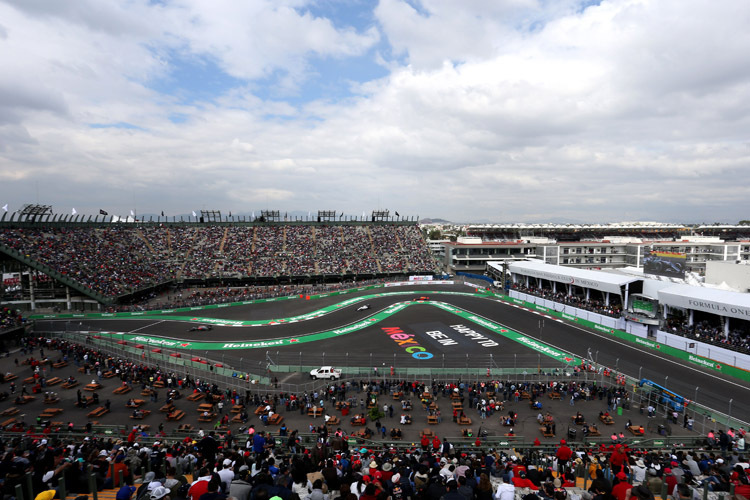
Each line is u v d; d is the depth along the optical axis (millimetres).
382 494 10023
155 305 70750
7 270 69438
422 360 45562
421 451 21375
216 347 50812
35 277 70375
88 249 80438
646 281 59188
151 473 14859
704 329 49531
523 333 56750
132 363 42094
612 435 27672
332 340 53938
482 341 52938
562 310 66562
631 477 15250
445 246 123062
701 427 30078
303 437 26516
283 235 109875
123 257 84188
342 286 90625
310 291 84625
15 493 10688
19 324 53938
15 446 20516
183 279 87312
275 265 96812
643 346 51062
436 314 67875
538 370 41031
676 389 37531
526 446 26266
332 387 36000
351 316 67062
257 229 110312
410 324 61844
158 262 88750
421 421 31172
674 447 25516
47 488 12445
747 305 44312
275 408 33375
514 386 37188
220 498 9109
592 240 120250
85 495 12773
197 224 106062
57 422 30031
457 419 31000
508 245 117750
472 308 72375
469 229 127688
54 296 71062
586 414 32625
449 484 10594
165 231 100312
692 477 14875
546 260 108188
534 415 32375
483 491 10617
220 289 86312
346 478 12023
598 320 59469
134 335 55219
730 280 58062
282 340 54000
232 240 103562
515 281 87875
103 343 49062
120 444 21641
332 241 110688
